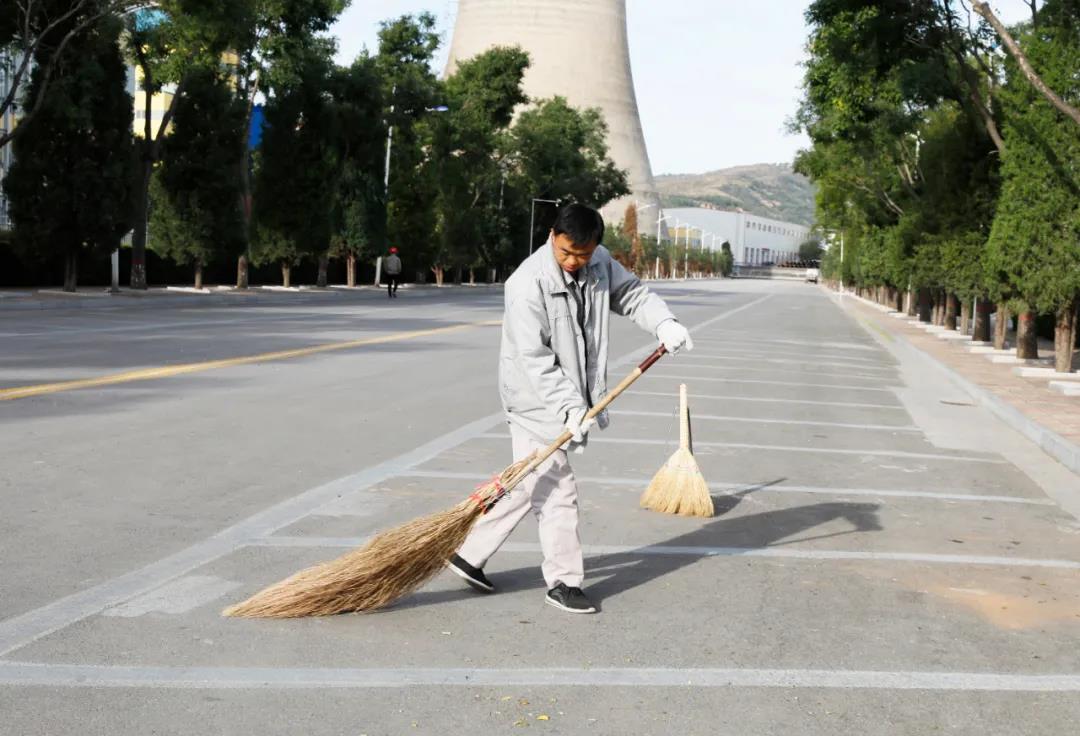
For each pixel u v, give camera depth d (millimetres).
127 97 30438
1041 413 12906
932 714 3947
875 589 5574
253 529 6293
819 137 33031
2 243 34031
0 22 28141
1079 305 18344
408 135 55500
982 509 7797
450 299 44281
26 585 5102
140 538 6016
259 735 3568
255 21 33719
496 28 133250
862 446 10656
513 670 4242
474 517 4992
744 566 5949
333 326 23766
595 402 5188
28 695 3834
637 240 134375
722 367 18688
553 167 70188
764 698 4043
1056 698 4145
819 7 22500
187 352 16375
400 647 4469
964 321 32406
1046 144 17203
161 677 4043
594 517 7066
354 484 7648
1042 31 17422
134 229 34281
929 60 22266
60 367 13766
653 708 3906
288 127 42438
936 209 25625
